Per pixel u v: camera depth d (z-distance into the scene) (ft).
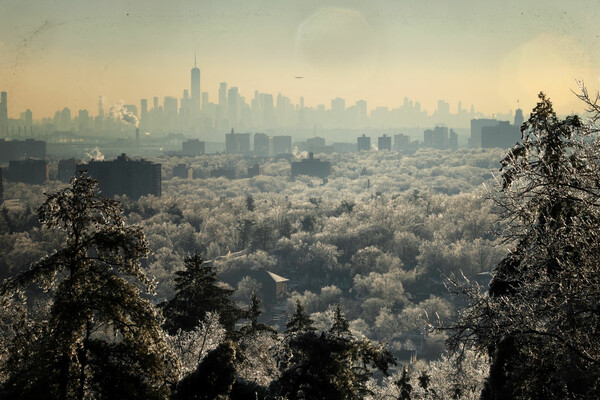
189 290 102.37
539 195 50.29
